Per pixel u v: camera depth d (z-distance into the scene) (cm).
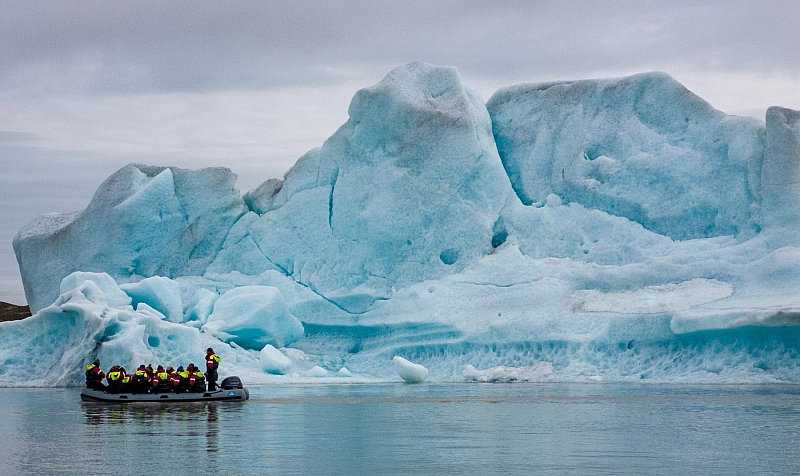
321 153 6431
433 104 6203
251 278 6275
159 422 2809
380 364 5719
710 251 5334
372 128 6241
